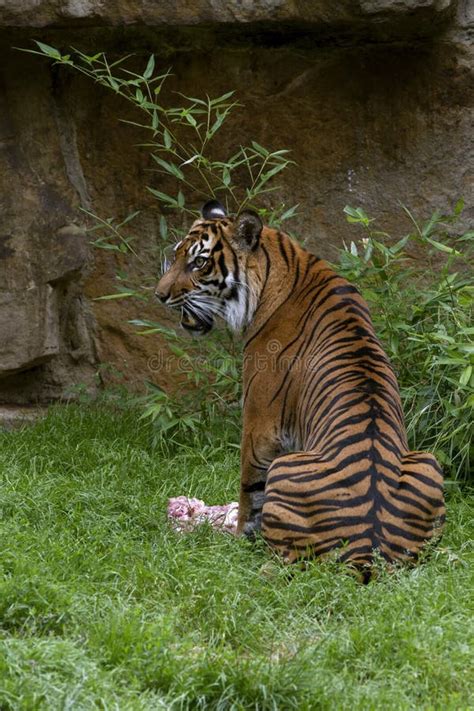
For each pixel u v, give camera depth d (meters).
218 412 13.26
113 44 13.26
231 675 6.61
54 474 10.82
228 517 9.91
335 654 7.07
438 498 8.62
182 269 9.98
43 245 13.52
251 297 9.76
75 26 12.55
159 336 14.13
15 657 6.49
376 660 7.05
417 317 11.95
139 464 11.46
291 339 9.55
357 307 9.59
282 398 9.48
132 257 14.09
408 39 12.98
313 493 8.40
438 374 11.42
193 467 11.67
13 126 13.59
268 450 9.52
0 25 12.48
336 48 13.26
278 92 13.49
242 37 13.10
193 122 12.09
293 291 9.72
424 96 13.27
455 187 13.38
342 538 8.28
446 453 11.44
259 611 7.68
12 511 9.60
